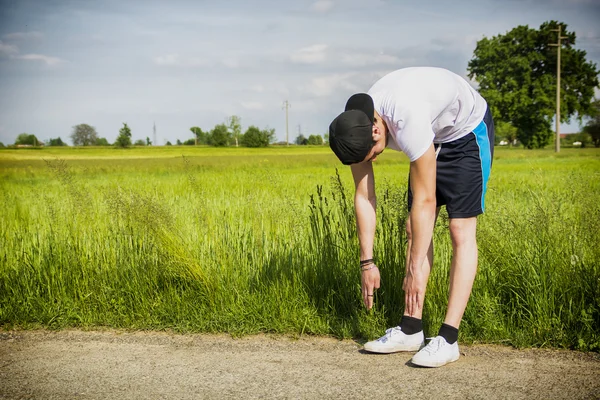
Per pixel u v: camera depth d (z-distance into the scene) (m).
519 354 3.20
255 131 119.62
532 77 77.69
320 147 119.62
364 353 3.28
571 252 3.83
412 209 2.92
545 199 6.41
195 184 5.36
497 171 22.61
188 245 4.32
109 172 28.66
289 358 3.20
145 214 4.37
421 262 2.99
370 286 3.28
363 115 2.86
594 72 76.25
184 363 3.15
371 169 3.29
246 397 2.66
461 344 3.39
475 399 2.58
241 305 3.86
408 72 3.00
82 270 4.33
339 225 4.32
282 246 4.52
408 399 2.60
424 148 2.80
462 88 3.01
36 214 7.64
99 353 3.35
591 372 2.90
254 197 5.89
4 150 98.25
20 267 4.42
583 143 82.56
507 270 3.85
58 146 130.25
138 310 3.96
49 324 3.91
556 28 76.50
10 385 2.86
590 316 3.36
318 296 3.93
